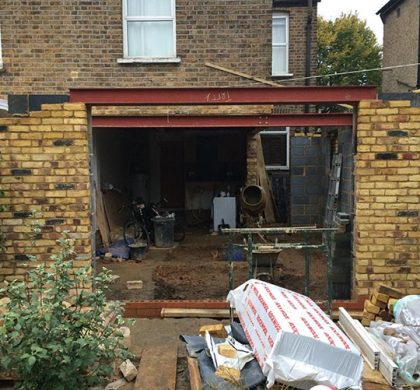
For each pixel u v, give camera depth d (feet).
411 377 10.55
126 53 26.66
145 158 43.16
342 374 9.68
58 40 26.14
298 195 32.48
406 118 15.43
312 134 33.30
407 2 49.19
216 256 26.30
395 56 53.26
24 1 25.89
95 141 27.37
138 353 12.57
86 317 10.12
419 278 15.74
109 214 30.14
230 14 26.35
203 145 42.65
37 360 9.06
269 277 19.67
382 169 15.64
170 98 15.96
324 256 25.72
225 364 10.70
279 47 41.78
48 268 14.82
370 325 13.80
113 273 22.57
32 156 15.51
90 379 10.06
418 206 15.61
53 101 15.57
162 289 19.60
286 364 9.66
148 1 26.86
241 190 34.09
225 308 16.06
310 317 11.00
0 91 26.30
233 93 16.05
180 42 26.45
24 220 15.65
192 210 40.88
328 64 84.74
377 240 15.76
